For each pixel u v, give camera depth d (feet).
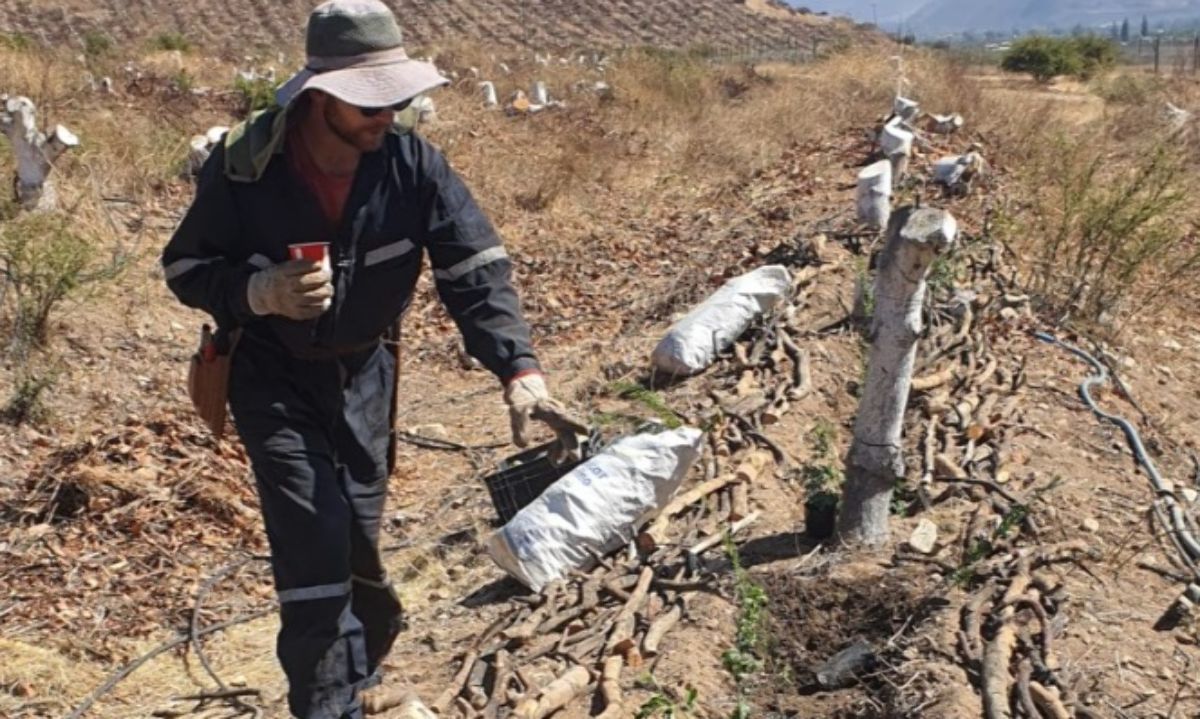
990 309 25.86
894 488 16.62
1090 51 114.93
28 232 25.70
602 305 31.78
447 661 14.44
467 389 26.40
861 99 62.08
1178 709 12.88
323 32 10.25
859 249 30.53
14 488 19.43
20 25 184.44
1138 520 17.35
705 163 49.11
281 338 10.81
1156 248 27.35
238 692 14.74
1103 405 22.00
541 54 130.52
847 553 15.66
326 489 10.65
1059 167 39.24
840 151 48.62
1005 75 110.42
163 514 18.66
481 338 11.05
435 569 17.79
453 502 20.03
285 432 10.69
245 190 10.51
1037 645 13.69
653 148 52.80
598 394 23.47
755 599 13.61
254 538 18.67
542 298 32.17
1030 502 16.88
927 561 15.26
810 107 59.11
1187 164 44.83
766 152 50.52
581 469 16.47
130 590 17.06
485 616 15.52
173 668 15.51
